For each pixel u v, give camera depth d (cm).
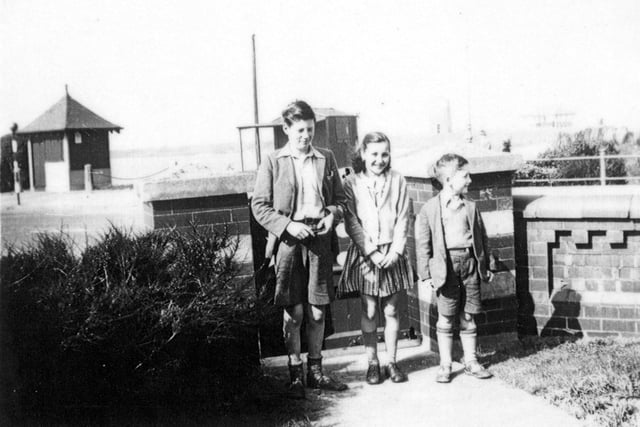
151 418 354
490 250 456
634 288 488
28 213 1636
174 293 349
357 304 490
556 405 360
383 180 416
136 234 402
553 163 1304
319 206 394
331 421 351
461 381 408
